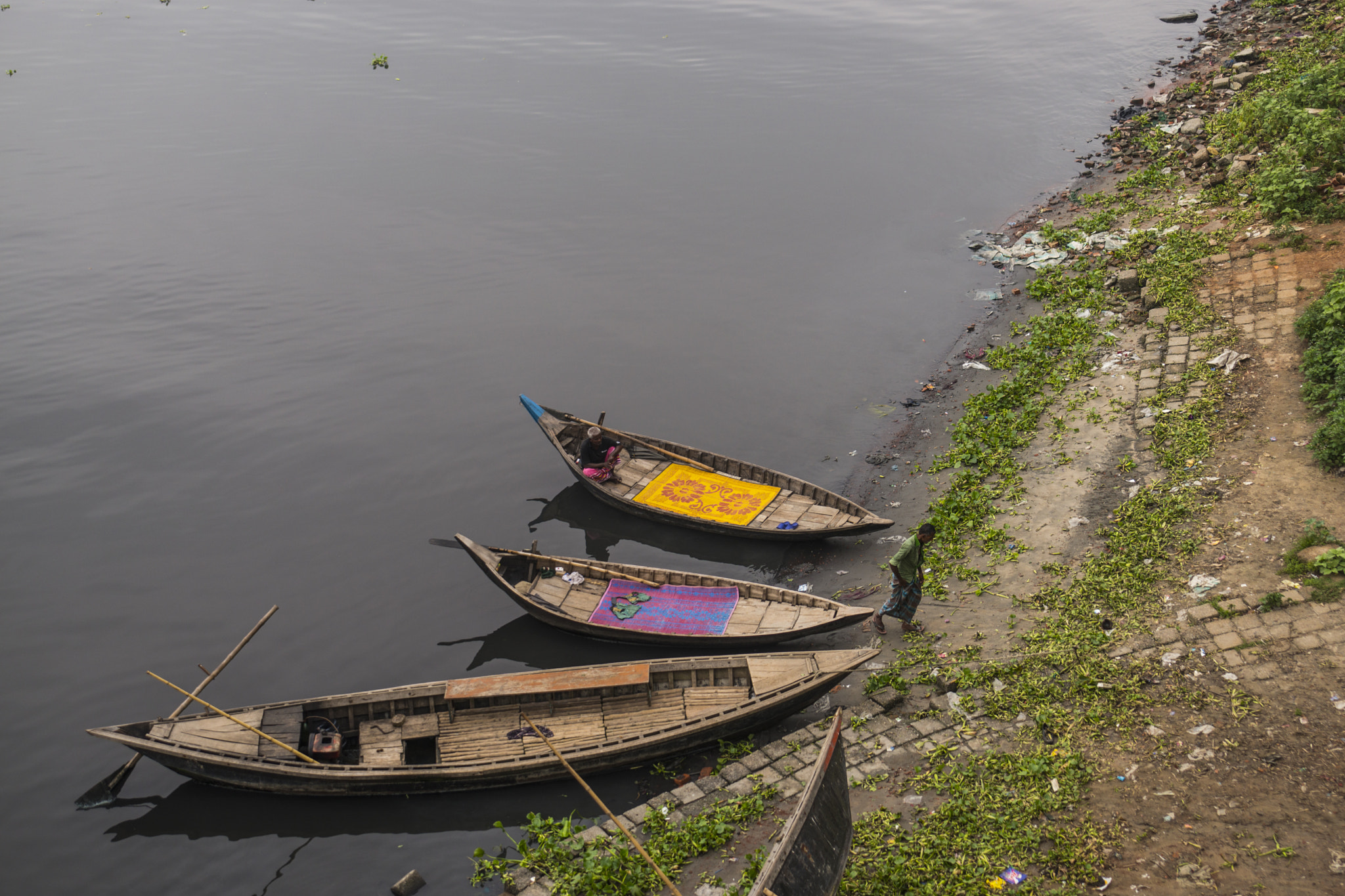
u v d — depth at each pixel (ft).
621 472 55.98
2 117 111.65
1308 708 32.01
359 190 93.76
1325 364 47.03
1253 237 61.77
